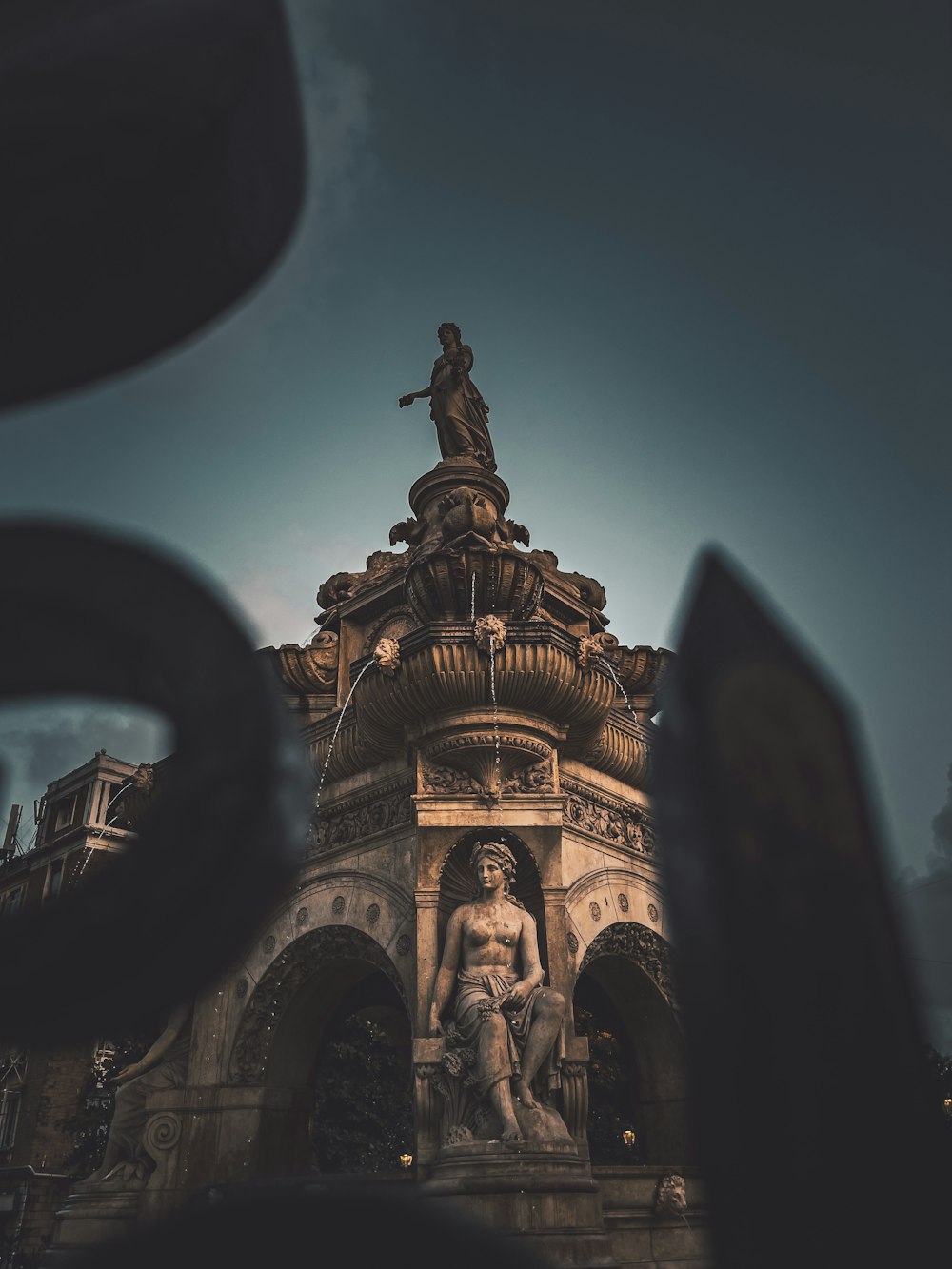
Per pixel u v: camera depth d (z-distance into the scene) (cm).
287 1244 42
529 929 814
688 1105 50
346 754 998
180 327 47
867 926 48
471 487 1280
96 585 42
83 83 42
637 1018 1015
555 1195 667
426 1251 44
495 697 870
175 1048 990
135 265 47
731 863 49
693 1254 770
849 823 48
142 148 43
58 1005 41
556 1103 762
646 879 1007
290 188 44
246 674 44
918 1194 47
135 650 42
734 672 50
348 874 945
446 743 876
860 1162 47
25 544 42
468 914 811
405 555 1258
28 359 47
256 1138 914
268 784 43
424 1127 737
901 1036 48
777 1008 48
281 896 44
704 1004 49
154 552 44
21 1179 2605
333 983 990
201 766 42
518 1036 754
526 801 879
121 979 41
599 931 910
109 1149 942
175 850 42
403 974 842
